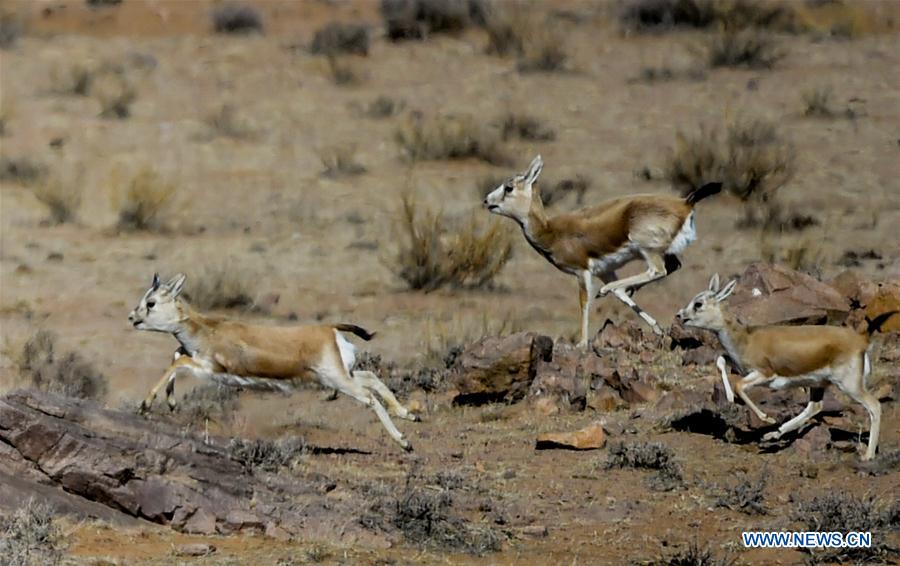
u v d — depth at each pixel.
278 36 155.00
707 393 52.81
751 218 98.38
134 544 36.47
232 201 106.19
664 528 40.84
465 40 154.12
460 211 103.06
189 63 144.50
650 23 156.12
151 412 49.00
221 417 51.91
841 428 49.25
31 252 92.81
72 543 35.91
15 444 38.56
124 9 159.75
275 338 46.00
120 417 42.41
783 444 47.97
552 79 139.75
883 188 105.62
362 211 103.88
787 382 46.44
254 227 100.19
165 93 134.75
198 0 163.62
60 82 135.12
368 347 72.62
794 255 86.50
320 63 144.88
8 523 35.97
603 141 120.44
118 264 90.88
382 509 40.47
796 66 141.50
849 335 45.69
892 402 52.53
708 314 46.78
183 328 45.94
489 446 49.28
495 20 153.38
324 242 96.56
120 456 39.00
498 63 145.62
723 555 38.75
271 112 129.50
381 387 47.06
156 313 45.56
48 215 102.44
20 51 146.50
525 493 43.81
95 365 69.75
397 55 148.50
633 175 110.50
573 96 134.12
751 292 61.78
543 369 56.03
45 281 86.44
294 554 36.28
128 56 145.88
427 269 86.38
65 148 118.25
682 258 90.88
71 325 77.81
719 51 142.50
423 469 46.06
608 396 54.50
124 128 123.88
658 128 123.38
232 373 46.16
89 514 37.53
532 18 158.25
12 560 34.03
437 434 51.16
